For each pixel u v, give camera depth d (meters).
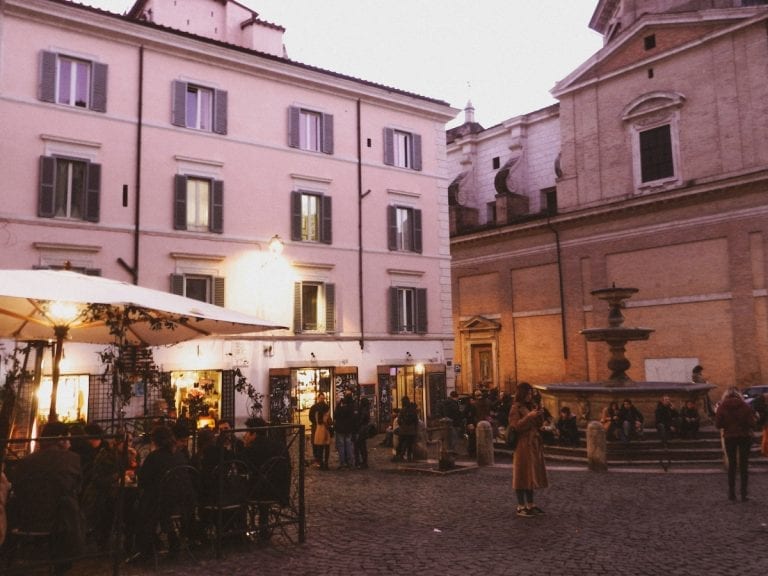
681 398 18.06
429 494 12.34
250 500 8.55
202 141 23.78
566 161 33.53
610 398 18.44
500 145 40.16
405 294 28.80
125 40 22.45
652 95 30.08
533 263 34.44
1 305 9.46
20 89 20.47
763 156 26.56
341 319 26.44
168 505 7.74
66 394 19.83
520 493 10.19
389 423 26.92
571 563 7.64
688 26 29.20
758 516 9.91
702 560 7.73
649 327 29.75
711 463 15.66
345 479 14.45
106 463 8.14
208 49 23.86
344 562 7.84
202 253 23.28
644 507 10.72
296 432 9.12
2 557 6.73
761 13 26.70
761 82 26.84
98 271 21.28
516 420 10.23
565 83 33.72
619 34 31.30
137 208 22.12
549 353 33.50
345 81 27.17
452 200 40.06
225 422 9.47
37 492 6.76
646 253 30.11
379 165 28.30
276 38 29.88
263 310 24.45
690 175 28.78
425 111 29.89
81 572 7.44
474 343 37.12
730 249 27.27
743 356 26.55
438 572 7.40
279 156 25.50
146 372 10.65
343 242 26.84
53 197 20.61
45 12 20.78
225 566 7.71
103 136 21.78
